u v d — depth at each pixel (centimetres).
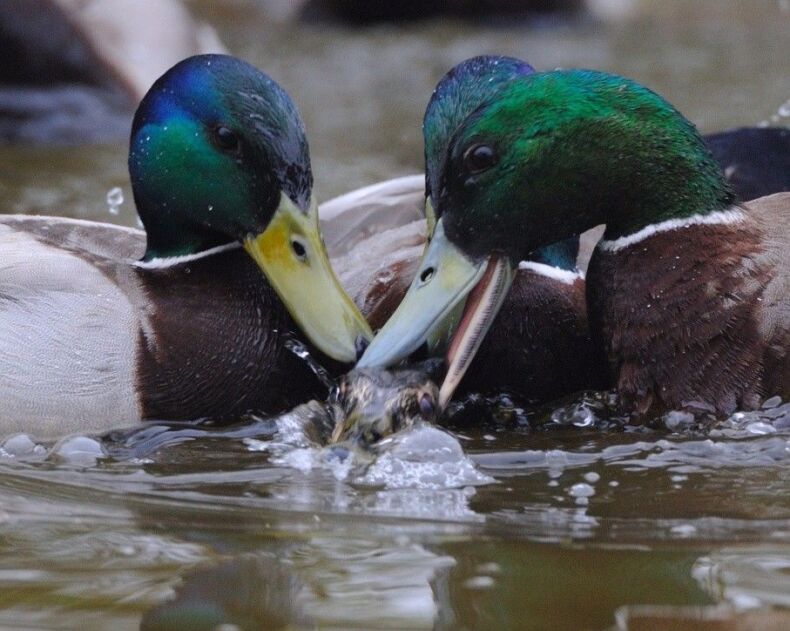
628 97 830
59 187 1363
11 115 1547
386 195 1098
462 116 912
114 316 849
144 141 886
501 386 891
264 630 573
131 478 759
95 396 834
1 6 1535
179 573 625
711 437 805
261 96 871
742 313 822
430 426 786
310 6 2164
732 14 2127
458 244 834
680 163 834
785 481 742
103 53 1583
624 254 845
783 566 629
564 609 587
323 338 849
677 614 579
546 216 837
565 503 713
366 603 594
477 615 581
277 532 673
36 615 587
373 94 1745
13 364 833
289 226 865
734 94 1684
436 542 659
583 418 854
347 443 785
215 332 866
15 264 859
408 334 813
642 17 2136
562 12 2131
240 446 813
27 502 720
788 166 1117
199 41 1677
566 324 892
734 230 840
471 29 2111
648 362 837
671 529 675
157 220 892
